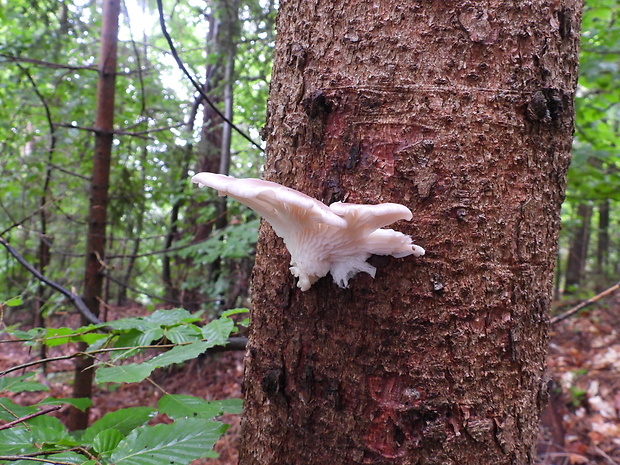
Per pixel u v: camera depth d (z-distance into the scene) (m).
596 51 0.95
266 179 0.35
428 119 0.30
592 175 0.96
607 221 2.37
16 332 0.45
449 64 0.30
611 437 0.97
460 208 0.30
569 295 2.22
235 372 1.40
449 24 0.30
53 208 1.31
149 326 0.45
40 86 1.15
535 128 0.31
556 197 0.33
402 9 0.31
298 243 0.32
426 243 0.30
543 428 1.07
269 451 0.34
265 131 0.36
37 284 1.20
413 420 0.30
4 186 1.26
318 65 0.32
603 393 1.11
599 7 0.97
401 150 0.31
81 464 0.30
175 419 0.36
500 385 0.31
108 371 0.37
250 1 1.14
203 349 0.39
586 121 1.02
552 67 0.31
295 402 0.33
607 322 1.54
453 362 0.30
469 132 0.30
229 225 1.24
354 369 0.31
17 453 0.33
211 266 1.46
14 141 1.20
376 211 0.28
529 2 0.31
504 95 0.31
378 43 0.31
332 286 0.32
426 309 0.30
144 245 1.86
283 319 0.34
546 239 0.32
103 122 0.91
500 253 0.31
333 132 0.32
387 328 0.31
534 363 0.32
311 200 0.28
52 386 1.29
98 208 0.92
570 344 1.46
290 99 0.34
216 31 1.31
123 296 1.95
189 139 1.27
